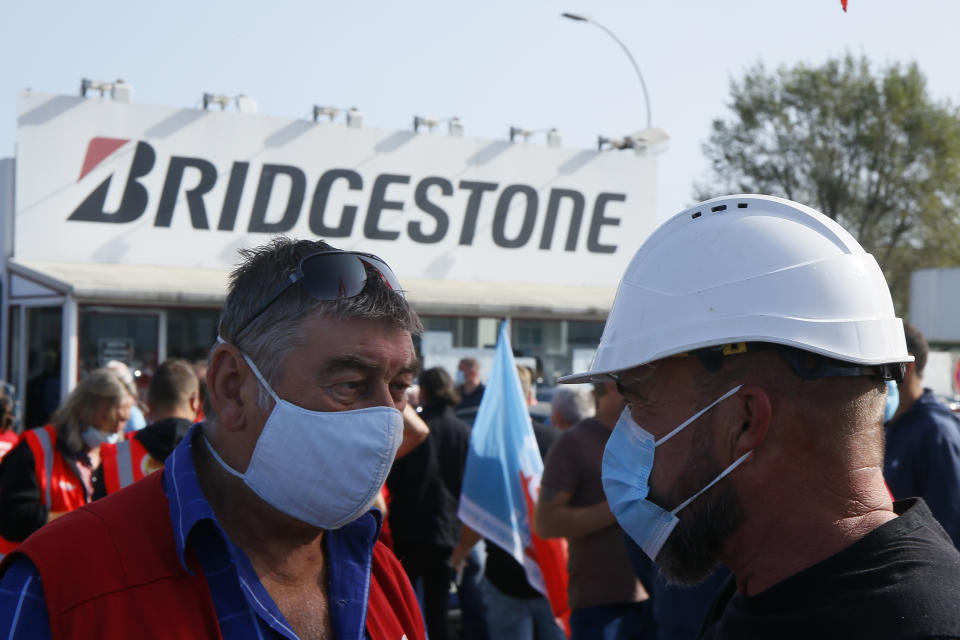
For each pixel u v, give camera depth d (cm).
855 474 141
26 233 1366
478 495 479
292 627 152
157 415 424
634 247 1808
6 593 133
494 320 1558
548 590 460
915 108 3469
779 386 142
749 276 145
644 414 155
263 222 1516
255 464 146
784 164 3600
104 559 136
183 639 135
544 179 1730
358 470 144
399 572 178
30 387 1329
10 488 402
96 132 1401
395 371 151
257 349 146
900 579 132
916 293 2512
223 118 1484
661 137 1819
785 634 136
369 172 1590
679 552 151
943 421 368
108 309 1290
